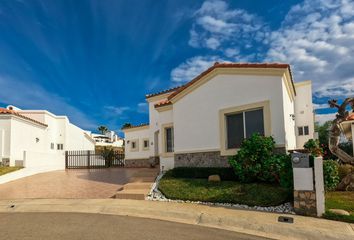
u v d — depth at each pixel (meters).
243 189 10.20
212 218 8.09
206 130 13.52
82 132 34.19
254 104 12.02
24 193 12.81
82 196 11.84
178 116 14.70
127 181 14.95
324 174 9.21
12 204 10.66
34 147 24.39
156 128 21.95
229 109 12.78
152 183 12.71
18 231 6.98
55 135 29.39
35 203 10.73
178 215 8.65
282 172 9.33
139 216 8.72
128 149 27.28
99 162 28.66
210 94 13.53
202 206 9.47
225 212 8.57
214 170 12.30
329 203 8.96
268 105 11.63
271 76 11.70
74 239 6.23
